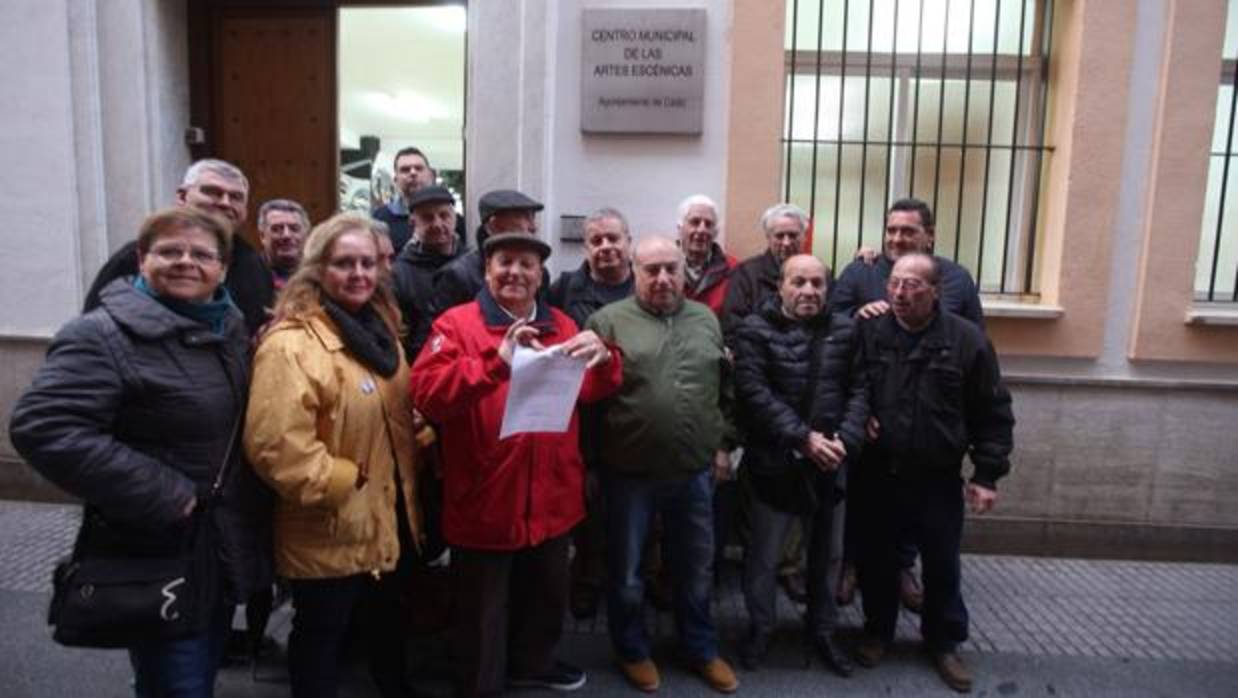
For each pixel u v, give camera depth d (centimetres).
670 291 271
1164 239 393
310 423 204
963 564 398
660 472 269
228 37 458
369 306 232
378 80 464
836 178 418
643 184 399
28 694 268
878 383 285
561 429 236
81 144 422
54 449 167
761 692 282
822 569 297
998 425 286
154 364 182
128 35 418
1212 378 403
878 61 412
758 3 386
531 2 391
